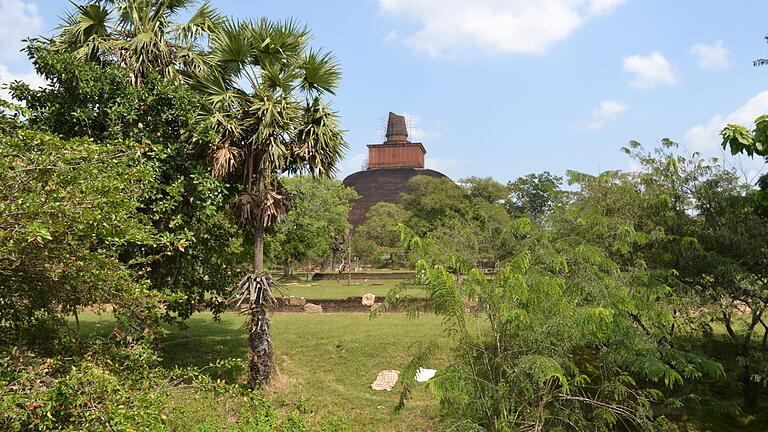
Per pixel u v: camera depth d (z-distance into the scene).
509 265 7.38
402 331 15.02
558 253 8.59
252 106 11.99
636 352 8.18
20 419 4.93
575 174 11.02
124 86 11.30
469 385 6.93
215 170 11.61
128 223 6.86
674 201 10.07
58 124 11.15
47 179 5.71
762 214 8.84
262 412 10.05
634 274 8.79
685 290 9.26
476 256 8.80
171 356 13.99
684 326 9.51
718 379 10.23
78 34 12.20
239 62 12.45
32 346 7.27
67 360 7.14
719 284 9.27
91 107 10.93
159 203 11.30
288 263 39.91
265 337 11.99
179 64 13.21
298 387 12.05
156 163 10.69
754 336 9.83
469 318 8.34
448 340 13.23
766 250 8.97
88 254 6.04
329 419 10.32
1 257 5.55
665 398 9.87
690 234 9.77
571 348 7.81
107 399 5.41
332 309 20.42
